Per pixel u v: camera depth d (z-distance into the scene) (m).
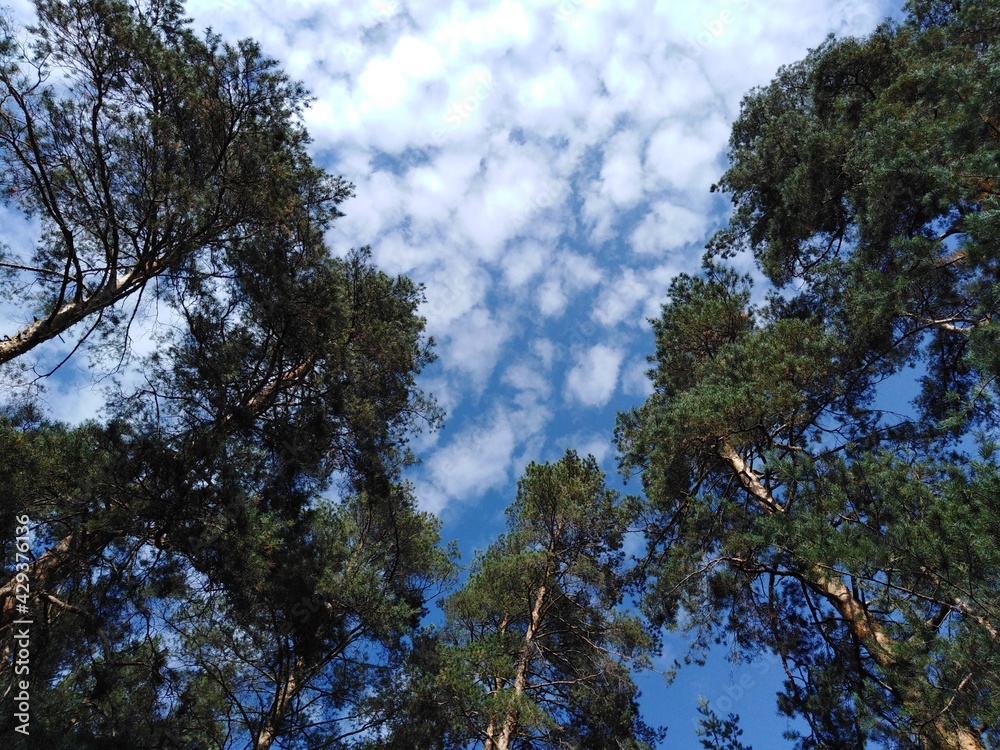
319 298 9.11
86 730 6.24
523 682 12.16
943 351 10.29
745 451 11.05
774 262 13.77
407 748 8.77
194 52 8.23
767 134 14.43
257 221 8.84
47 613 6.30
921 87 9.94
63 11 7.12
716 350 13.55
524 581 12.93
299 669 8.95
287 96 8.79
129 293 7.85
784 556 9.21
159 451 7.27
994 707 5.34
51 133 7.29
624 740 11.81
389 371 11.23
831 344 9.81
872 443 10.12
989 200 7.54
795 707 9.51
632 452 12.62
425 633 11.21
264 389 10.14
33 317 7.94
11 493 6.16
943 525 6.09
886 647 7.12
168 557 7.39
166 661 7.53
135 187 7.73
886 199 9.48
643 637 12.33
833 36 13.42
